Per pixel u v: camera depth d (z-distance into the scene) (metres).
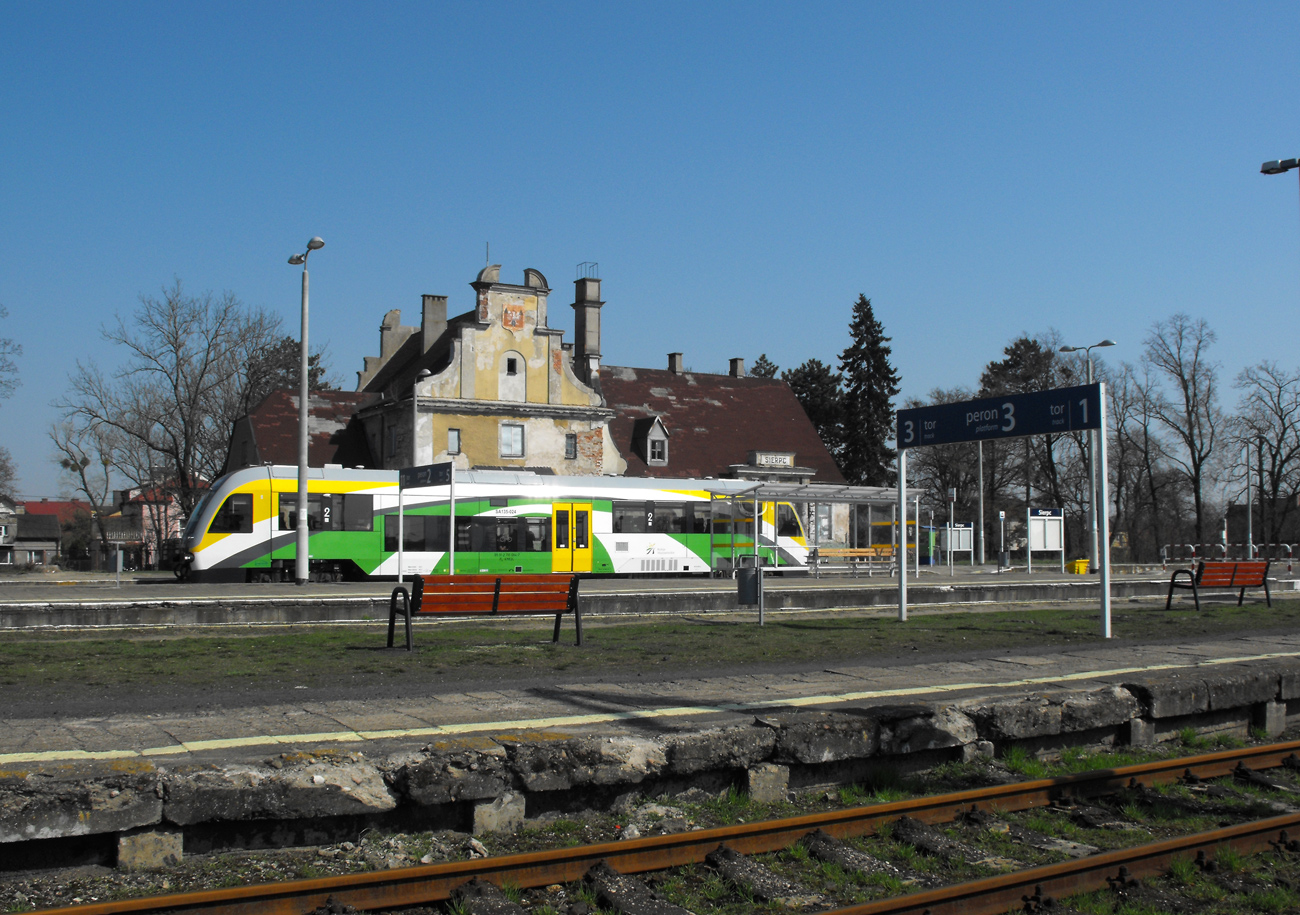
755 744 9.12
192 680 12.88
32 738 8.99
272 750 8.34
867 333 89.62
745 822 8.53
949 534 48.72
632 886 7.14
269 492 35.09
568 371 55.81
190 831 7.36
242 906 6.37
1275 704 12.73
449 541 37.22
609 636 18.59
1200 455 71.44
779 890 7.22
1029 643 17.92
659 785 8.92
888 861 7.90
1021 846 8.34
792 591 26.94
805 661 15.20
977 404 21.61
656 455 60.44
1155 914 7.16
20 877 6.84
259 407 56.66
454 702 11.19
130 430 64.19
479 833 8.05
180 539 36.06
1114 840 8.56
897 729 9.84
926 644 17.58
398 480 36.69
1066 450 79.06
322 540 35.50
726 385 68.31
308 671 13.74
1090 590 31.88
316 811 7.50
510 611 16.56
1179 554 70.38
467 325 53.31
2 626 19.77
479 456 53.12
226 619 21.09
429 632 19.36
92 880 6.91
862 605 27.55
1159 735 11.84
